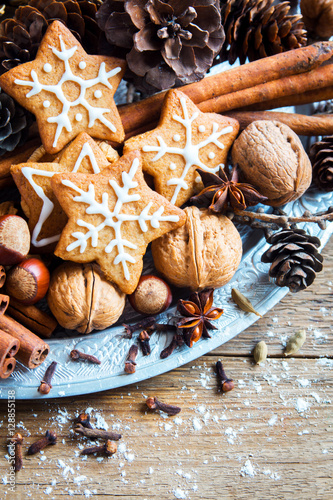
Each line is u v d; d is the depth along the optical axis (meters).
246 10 0.33
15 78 0.31
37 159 0.33
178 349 0.33
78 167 0.32
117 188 0.31
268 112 0.35
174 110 0.32
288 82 0.34
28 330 0.32
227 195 0.32
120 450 0.33
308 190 0.35
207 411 0.34
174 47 0.31
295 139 0.33
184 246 0.32
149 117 0.34
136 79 0.33
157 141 0.32
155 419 0.33
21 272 0.31
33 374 0.32
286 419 0.34
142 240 0.32
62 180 0.31
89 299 0.31
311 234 0.35
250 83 0.33
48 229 0.32
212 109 0.34
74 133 0.32
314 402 0.34
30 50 0.32
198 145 0.33
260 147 0.32
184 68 0.32
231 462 0.33
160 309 0.33
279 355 0.35
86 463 0.33
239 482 0.33
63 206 0.31
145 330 0.33
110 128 0.32
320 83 0.34
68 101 0.31
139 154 0.31
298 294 0.36
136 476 0.33
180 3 0.31
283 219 0.32
